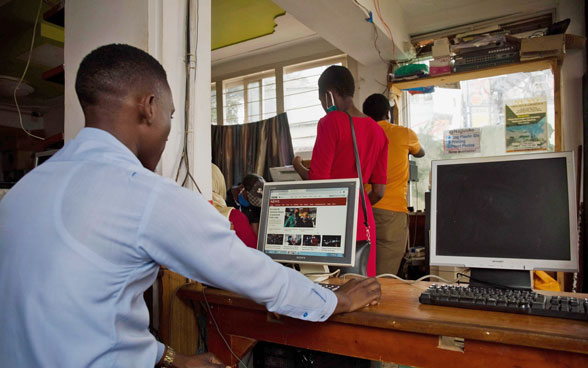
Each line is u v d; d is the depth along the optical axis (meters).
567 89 3.78
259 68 5.49
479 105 4.46
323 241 1.53
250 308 1.26
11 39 4.56
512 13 4.17
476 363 0.96
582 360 0.86
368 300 1.12
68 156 0.80
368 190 2.38
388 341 1.07
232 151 5.22
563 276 3.42
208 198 1.88
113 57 0.82
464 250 1.29
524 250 1.22
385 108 2.88
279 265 0.95
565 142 3.76
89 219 0.70
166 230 0.74
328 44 5.04
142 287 0.77
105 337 0.69
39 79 5.65
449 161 1.37
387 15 3.92
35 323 0.66
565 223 1.19
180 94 1.79
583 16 3.75
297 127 5.26
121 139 0.82
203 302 1.40
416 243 4.14
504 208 1.26
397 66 4.57
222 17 4.22
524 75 4.26
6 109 6.95
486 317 1.01
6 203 0.76
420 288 1.38
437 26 4.48
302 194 1.62
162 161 1.69
